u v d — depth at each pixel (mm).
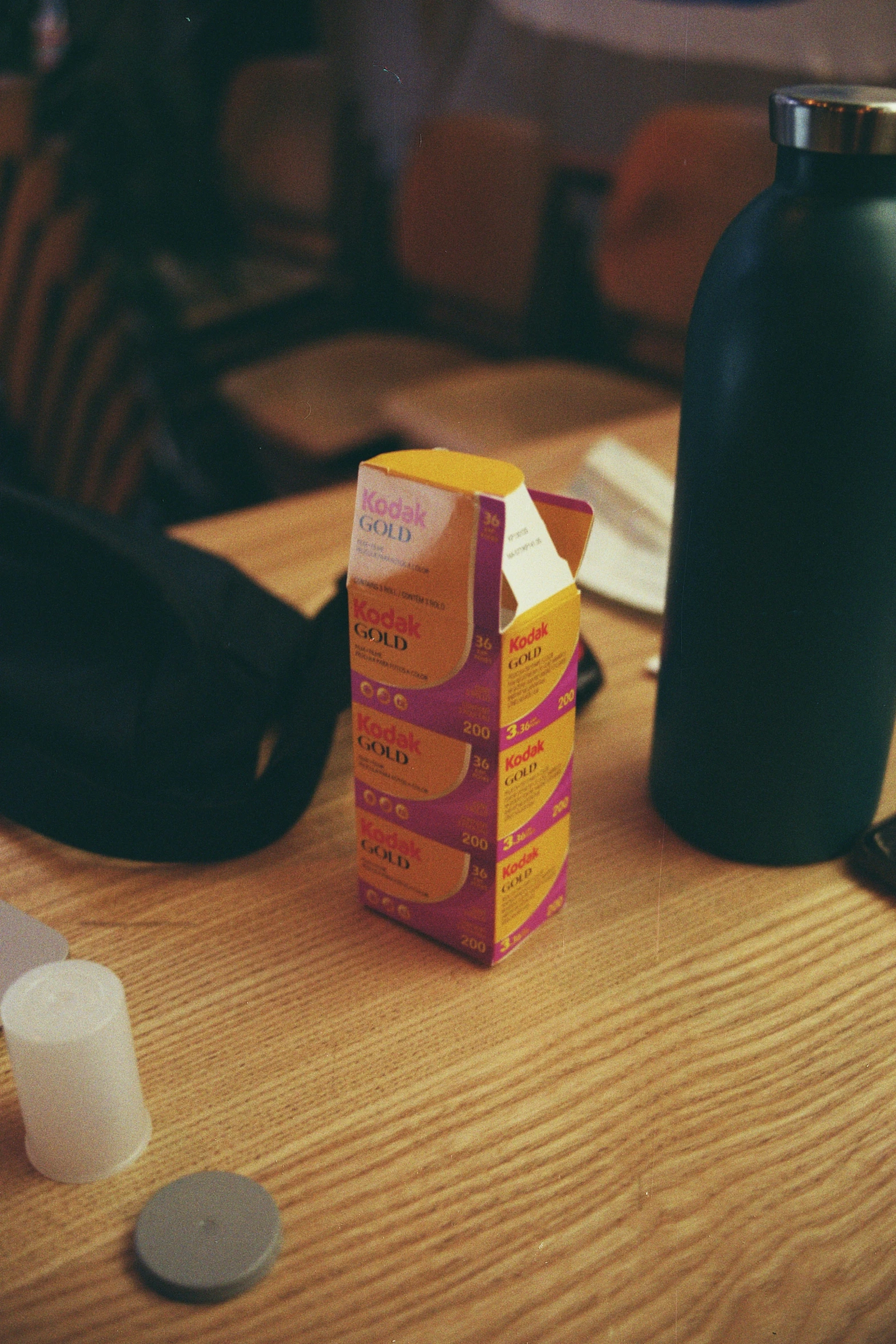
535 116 2463
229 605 569
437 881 455
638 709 589
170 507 2170
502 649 407
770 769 478
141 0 2092
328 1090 415
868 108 400
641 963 459
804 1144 401
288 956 462
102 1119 385
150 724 506
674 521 477
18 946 458
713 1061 426
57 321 1902
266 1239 371
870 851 493
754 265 426
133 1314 360
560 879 474
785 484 432
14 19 2037
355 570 430
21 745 502
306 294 2254
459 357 2146
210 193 2232
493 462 426
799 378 420
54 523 542
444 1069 422
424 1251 373
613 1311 361
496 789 427
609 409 1709
